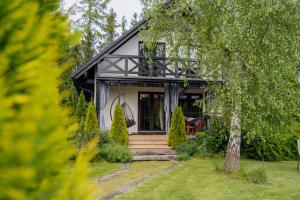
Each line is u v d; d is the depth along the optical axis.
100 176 8.87
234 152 9.26
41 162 1.10
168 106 13.96
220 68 8.53
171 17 10.26
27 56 1.12
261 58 7.92
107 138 11.95
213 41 8.52
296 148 12.94
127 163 11.00
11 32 1.08
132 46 14.77
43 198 1.10
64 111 1.43
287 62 7.95
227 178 8.65
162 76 13.77
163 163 11.04
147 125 15.00
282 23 7.93
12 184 0.95
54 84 1.28
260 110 8.24
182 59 10.11
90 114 12.38
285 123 9.09
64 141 1.33
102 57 13.33
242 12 7.91
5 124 0.95
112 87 14.87
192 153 12.35
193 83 13.95
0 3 1.07
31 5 1.15
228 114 9.13
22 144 0.96
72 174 1.27
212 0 8.74
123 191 7.24
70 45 1.62
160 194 7.02
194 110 15.49
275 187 7.81
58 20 1.53
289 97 8.29
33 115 1.05
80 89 16.23
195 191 7.32
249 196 6.95
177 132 13.07
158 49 13.82
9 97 1.01
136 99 15.00
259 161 12.37
